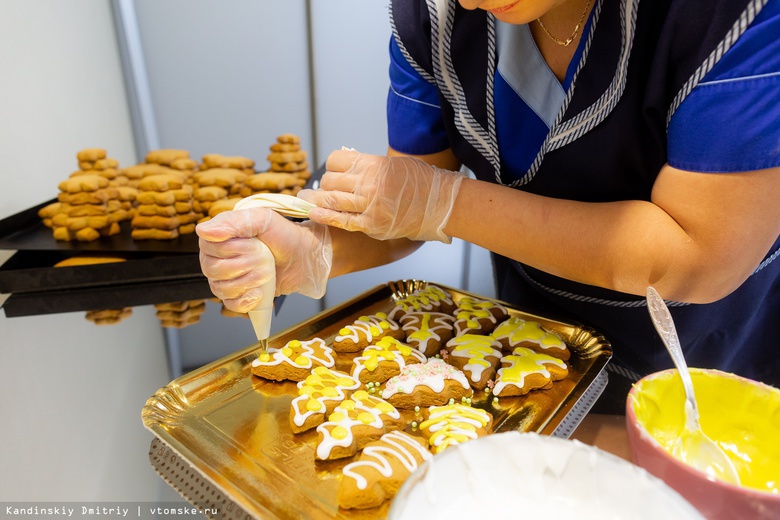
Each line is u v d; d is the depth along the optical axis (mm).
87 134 1524
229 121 1876
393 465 470
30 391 635
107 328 802
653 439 357
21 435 558
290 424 560
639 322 709
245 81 1822
